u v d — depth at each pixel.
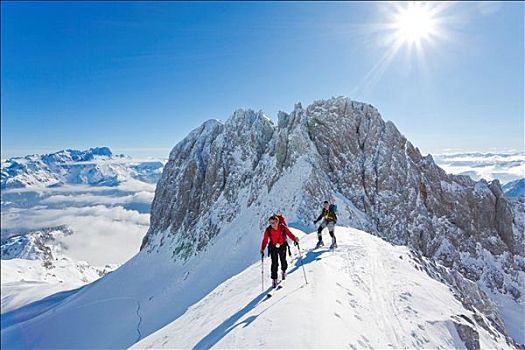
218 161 84.12
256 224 60.78
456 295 21.80
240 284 19.52
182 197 88.69
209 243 70.81
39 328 66.88
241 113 88.25
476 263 61.75
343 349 10.37
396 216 61.06
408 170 66.50
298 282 15.98
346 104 72.38
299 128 69.00
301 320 11.41
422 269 25.92
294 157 65.88
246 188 75.62
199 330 14.50
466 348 15.30
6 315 96.31
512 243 67.06
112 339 52.38
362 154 68.12
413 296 17.66
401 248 28.86
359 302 15.23
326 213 24.09
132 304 65.44
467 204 68.25
